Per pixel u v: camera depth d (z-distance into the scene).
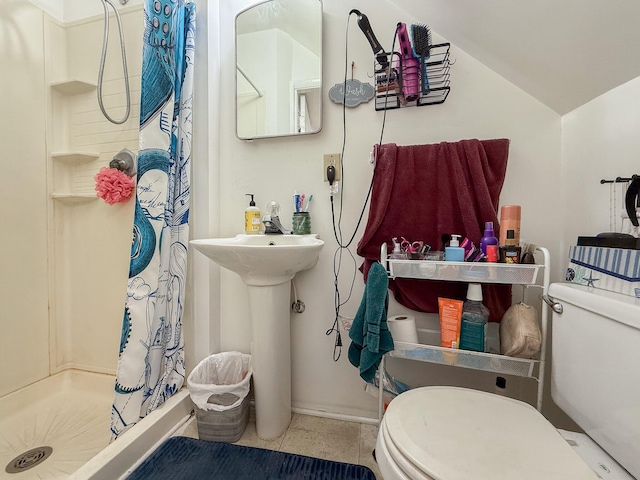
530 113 1.09
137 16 1.40
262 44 1.34
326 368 1.33
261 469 1.00
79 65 1.49
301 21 1.28
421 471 0.55
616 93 0.80
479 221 1.05
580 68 0.81
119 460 0.95
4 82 1.27
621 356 0.60
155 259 1.11
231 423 1.14
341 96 1.24
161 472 0.97
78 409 1.39
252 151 1.37
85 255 1.53
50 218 1.47
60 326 1.53
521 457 0.57
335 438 1.18
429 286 1.14
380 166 1.14
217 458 1.04
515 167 1.10
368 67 1.22
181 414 1.24
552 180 1.08
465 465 0.55
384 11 1.20
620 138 0.79
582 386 0.71
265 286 1.13
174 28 1.19
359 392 1.30
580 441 0.69
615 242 0.70
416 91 1.08
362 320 1.03
